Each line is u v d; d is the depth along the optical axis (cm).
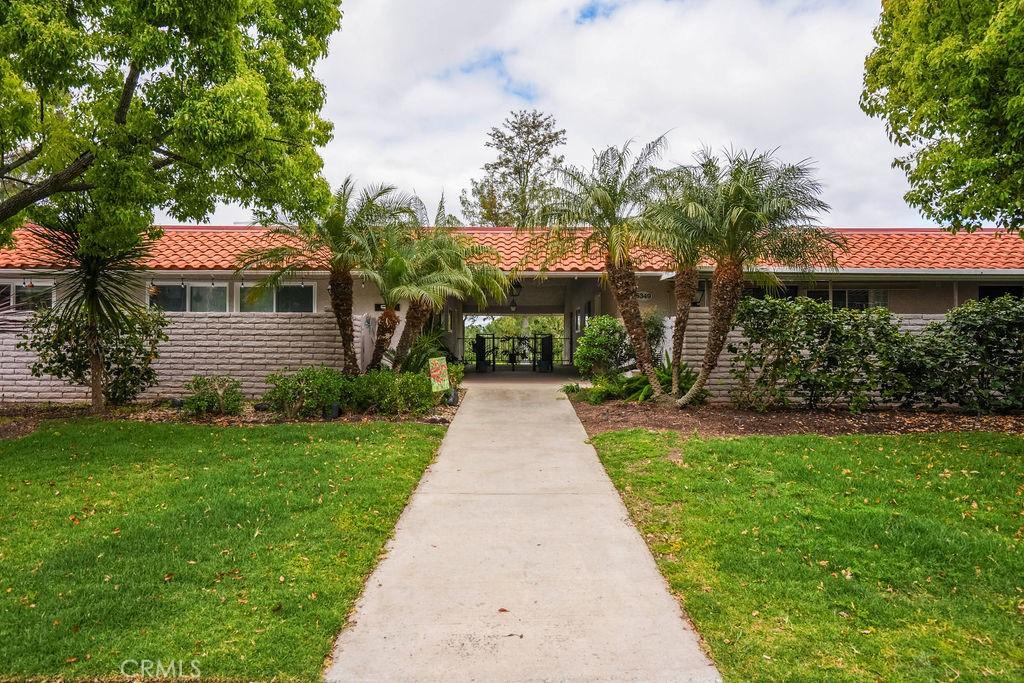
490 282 1165
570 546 476
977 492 573
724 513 530
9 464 672
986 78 802
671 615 370
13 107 802
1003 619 358
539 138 3609
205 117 714
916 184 1109
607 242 953
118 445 748
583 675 308
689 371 1039
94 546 455
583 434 847
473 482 638
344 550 455
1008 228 991
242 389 1148
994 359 948
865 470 639
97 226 866
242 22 874
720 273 909
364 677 306
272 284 1115
